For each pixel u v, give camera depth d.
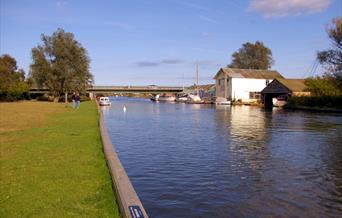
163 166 13.23
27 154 12.07
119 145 18.48
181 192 9.94
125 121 34.44
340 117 38.81
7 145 14.05
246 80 85.81
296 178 11.44
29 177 8.94
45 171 9.59
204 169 12.70
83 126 22.33
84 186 8.27
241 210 8.52
